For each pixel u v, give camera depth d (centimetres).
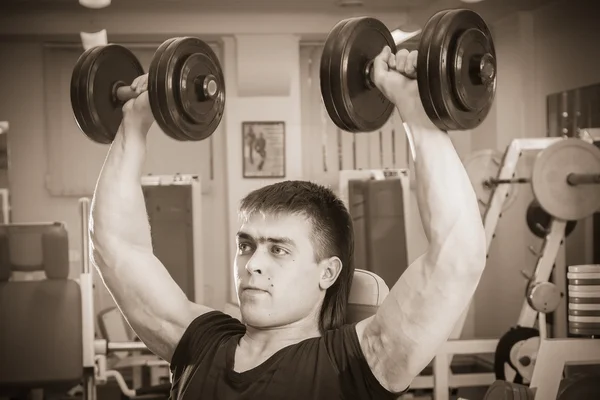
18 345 311
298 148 579
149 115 112
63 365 312
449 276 86
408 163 585
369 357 93
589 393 229
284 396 93
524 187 523
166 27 551
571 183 353
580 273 254
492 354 550
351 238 106
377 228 456
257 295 98
